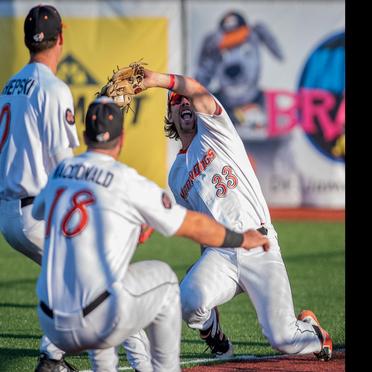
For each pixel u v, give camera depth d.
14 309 29.42
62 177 16.17
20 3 52.72
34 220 19.08
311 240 46.09
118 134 16.41
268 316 19.50
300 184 55.66
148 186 15.87
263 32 55.00
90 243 15.48
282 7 54.97
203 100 19.86
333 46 55.25
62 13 52.97
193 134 20.98
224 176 20.25
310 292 32.66
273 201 55.78
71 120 19.06
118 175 15.80
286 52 55.16
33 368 21.27
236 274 19.98
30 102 19.05
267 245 16.84
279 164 55.44
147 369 18.39
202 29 54.59
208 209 20.23
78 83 53.03
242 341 24.77
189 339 25.14
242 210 20.14
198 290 19.69
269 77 55.22
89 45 53.09
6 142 19.33
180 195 21.09
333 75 55.31
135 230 15.92
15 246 19.86
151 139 53.00
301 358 22.23
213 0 54.44
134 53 53.56
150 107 52.94
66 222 15.66
